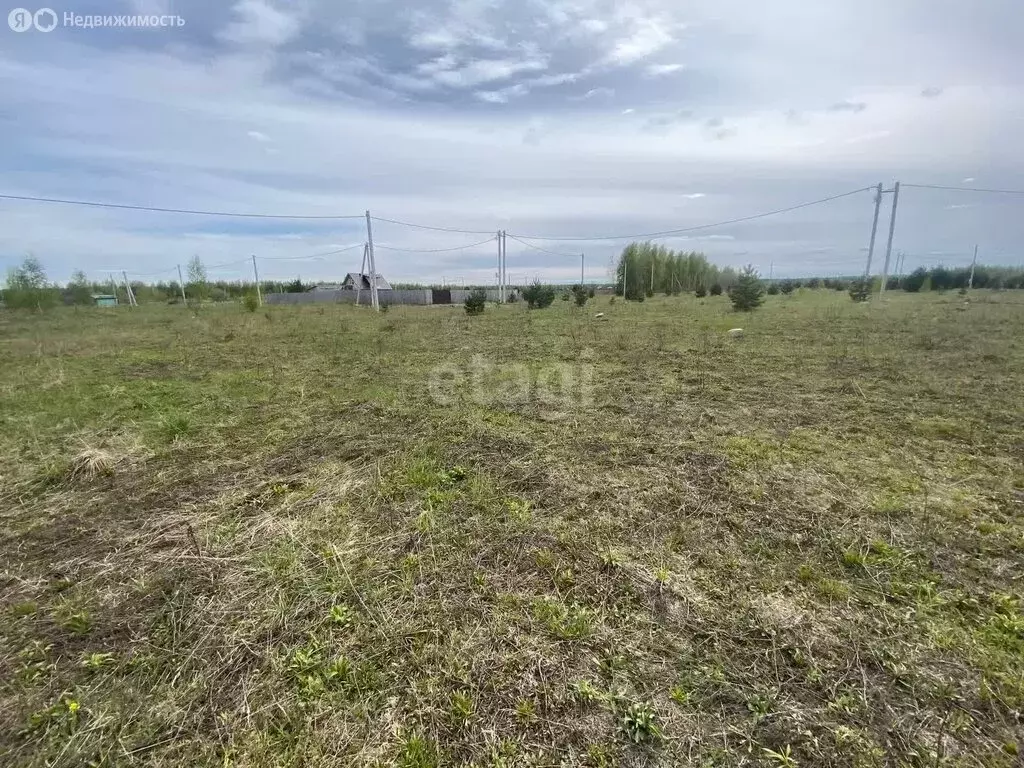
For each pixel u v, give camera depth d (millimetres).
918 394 4973
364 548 2371
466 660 1672
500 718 1460
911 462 3295
